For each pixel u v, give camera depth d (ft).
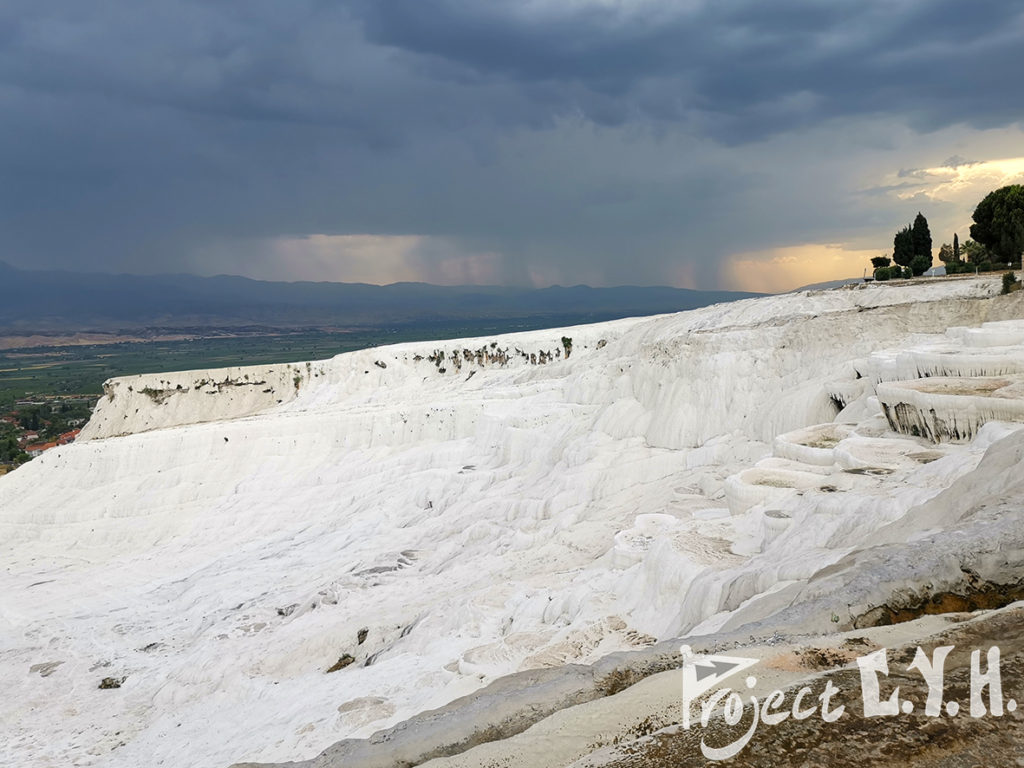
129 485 233.14
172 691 105.19
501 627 85.15
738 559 71.15
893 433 91.56
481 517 150.30
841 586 41.04
